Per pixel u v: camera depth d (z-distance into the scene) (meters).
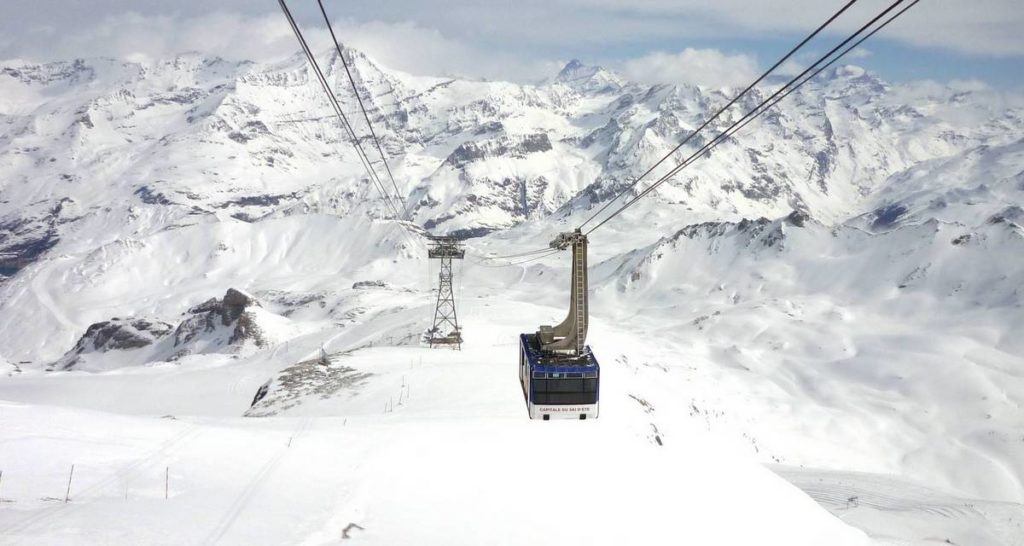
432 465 33.53
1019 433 171.50
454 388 69.81
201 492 27.86
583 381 45.56
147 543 21.84
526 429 42.25
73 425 35.22
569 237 46.66
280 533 24.25
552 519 29.14
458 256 135.75
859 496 77.19
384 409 64.94
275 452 34.03
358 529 25.77
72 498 26.02
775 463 123.12
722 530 31.62
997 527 66.06
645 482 34.94
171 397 153.38
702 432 76.69
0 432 32.62
